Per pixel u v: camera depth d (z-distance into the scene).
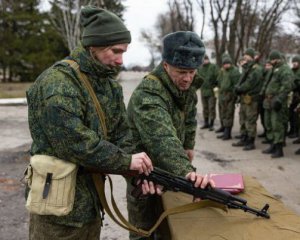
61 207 1.70
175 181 1.86
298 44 26.84
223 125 8.11
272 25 21.72
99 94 1.83
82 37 1.78
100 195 1.88
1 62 25.91
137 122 2.11
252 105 6.82
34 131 1.78
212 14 22.58
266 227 1.77
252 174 5.41
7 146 6.95
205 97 8.97
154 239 2.45
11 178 5.08
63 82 1.69
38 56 25.86
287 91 6.22
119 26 1.75
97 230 2.00
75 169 1.74
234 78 7.62
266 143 7.42
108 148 1.71
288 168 5.69
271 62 6.67
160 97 2.13
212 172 5.51
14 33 25.75
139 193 1.89
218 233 1.72
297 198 4.49
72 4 16.44
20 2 25.70
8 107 12.83
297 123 7.70
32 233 1.89
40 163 1.73
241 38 21.91
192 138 2.56
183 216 1.91
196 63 2.05
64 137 1.67
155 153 2.01
